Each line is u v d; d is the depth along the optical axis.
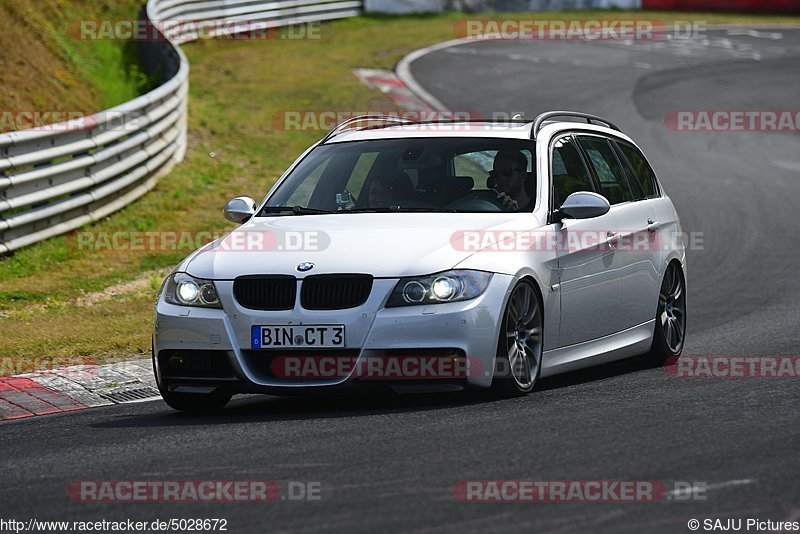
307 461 19.58
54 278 44.50
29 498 18.09
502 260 24.56
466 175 27.45
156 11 98.00
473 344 23.69
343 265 23.92
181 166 65.31
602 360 28.55
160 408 26.66
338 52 113.62
